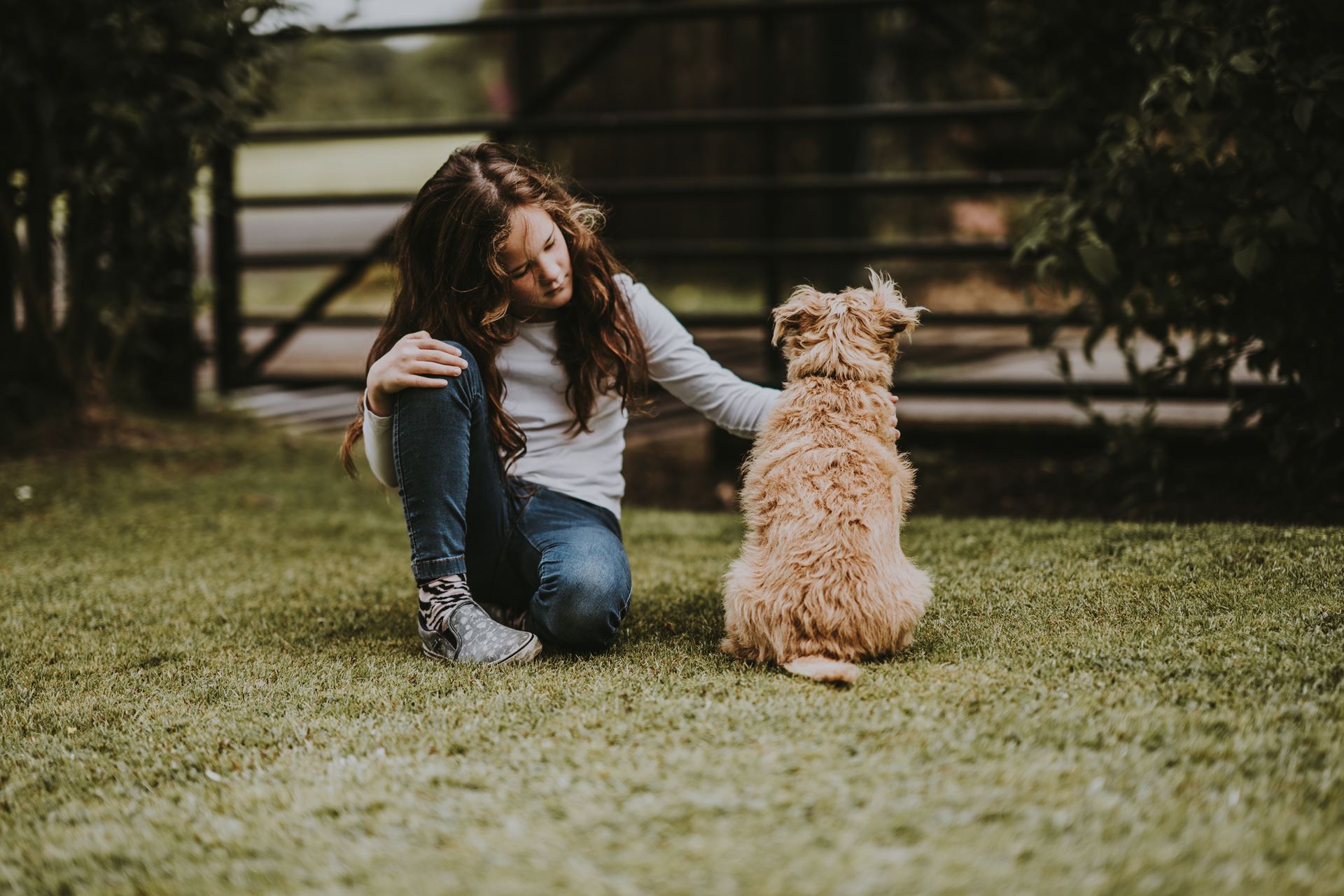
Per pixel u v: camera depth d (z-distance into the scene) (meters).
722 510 3.82
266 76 4.53
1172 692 1.70
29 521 3.42
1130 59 3.31
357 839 1.38
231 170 5.42
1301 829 1.28
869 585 1.90
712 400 2.35
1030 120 4.16
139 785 1.60
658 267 9.70
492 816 1.41
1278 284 2.90
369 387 2.06
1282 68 2.54
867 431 2.02
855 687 1.79
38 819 1.51
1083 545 2.65
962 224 8.95
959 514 3.43
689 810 1.39
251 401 5.64
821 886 1.20
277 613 2.49
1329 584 2.18
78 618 2.45
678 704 1.74
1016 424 4.29
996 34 3.62
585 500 2.25
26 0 3.76
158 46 3.95
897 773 1.46
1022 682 1.78
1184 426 3.93
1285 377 2.95
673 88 9.11
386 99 19.48
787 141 9.07
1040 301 7.32
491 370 2.19
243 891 1.28
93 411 4.61
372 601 2.61
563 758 1.56
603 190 5.08
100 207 4.33
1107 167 3.17
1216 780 1.41
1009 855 1.25
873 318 2.09
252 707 1.88
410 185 15.49
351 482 4.08
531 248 2.07
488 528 2.17
